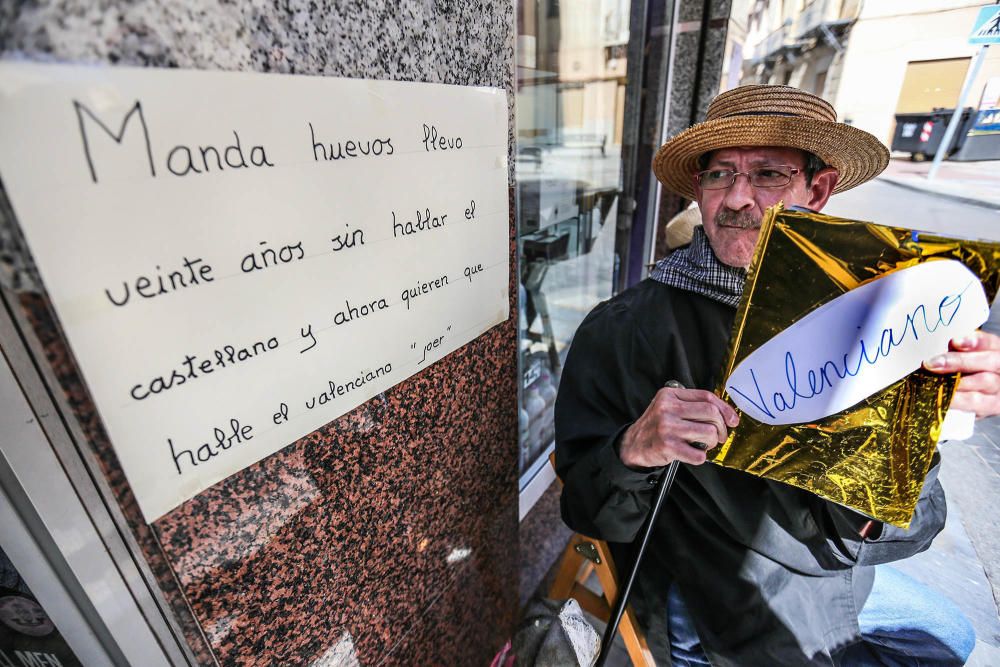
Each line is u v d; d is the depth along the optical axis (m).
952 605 1.22
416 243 0.73
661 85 2.06
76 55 0.37
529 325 1.75
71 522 0.49
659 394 0.82
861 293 0.63
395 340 0.75
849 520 1.00
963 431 0.68
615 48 1.86
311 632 0.75
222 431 0.55
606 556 1.15
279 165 0.52
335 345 0.65
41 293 0.39
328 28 0.54
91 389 0.44
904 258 0.60
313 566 0.72
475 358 0.96
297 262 0.57
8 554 0.49
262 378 0.57
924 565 1.85
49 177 0.37
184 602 0.57
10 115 0.35
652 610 1.16
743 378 0.72
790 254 0.65
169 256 0.46
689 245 1.20
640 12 1.90
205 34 0.44
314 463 0.68
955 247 0.57
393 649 0.96
